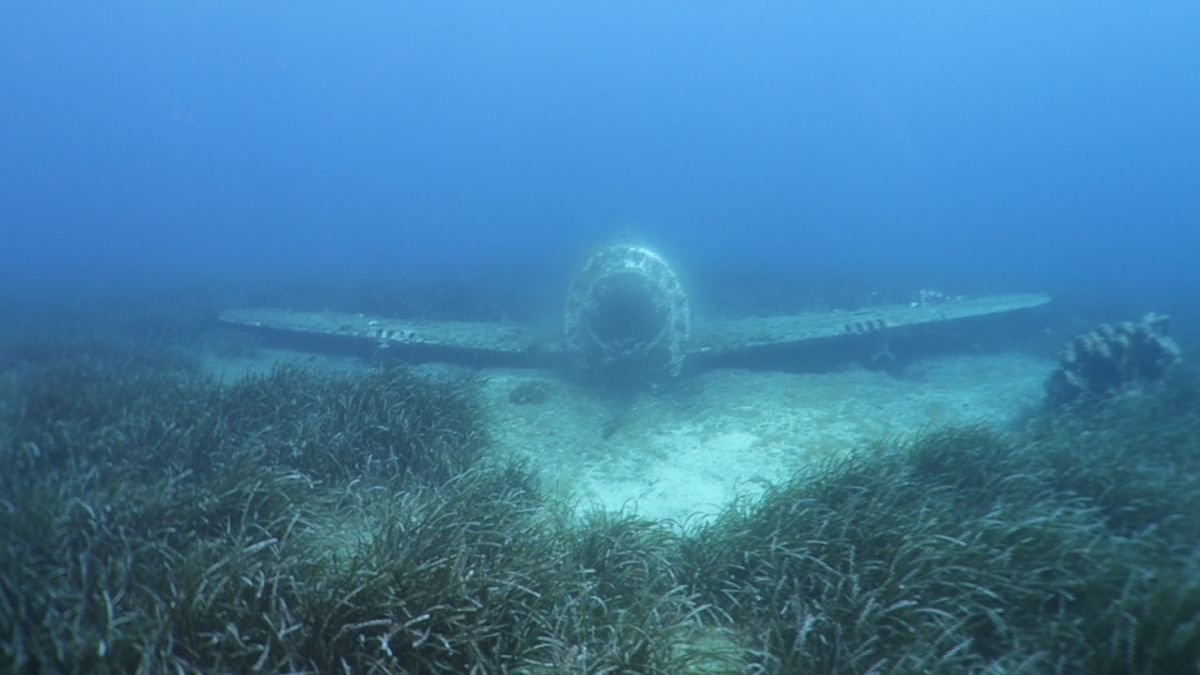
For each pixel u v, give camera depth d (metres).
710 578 5.19
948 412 10.05
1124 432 7.83
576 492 7.81
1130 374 9.53
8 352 13.11
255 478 5.90
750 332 13.00
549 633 4.21
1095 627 4.27
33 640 3.73
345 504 6.64
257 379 9.66
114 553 4.93
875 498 5.51
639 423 9.97
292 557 4.41
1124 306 18.58
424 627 3.91
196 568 4.32
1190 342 13.59
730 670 4.22
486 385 11.34
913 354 13.79
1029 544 5.05
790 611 4.70
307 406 8.66
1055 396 9.87
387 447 7.60
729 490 7.82
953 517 5.57
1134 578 4.51
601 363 11.38
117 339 14.77
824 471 6.65
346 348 14.97
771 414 10.02
